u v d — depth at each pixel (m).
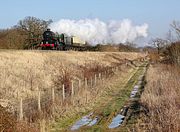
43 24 84.00
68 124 20.88
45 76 37.56
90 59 65.50
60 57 55.56
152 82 37.38
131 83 45.16
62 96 27.19
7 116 14.95
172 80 32.22
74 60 56.94
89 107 26.48
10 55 44.91
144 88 36.44
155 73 49.12
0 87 29.09
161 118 18.59
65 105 24.52
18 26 80.31
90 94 30.92
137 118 21.45
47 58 51.12
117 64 73.31
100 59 72.12
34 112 21.09
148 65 84.19
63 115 22.47
